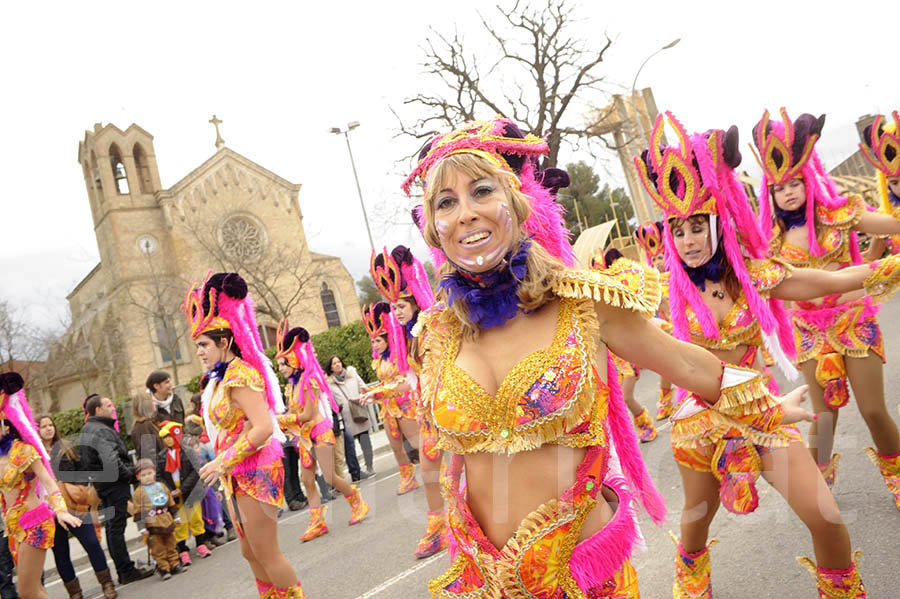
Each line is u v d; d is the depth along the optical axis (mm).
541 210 1706
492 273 1578
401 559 5004
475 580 1605
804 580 3111
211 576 6102
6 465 5184
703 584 2822
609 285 1552
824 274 2660
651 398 8625
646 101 27938
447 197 1604
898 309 10367
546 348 1541
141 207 40312
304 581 5027
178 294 37031
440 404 1628
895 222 3771
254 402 3600
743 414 2334
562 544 1491
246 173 42312
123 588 6531
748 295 2633
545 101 25094
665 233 2838
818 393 3699
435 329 1735
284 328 6688
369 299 49438
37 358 26328
